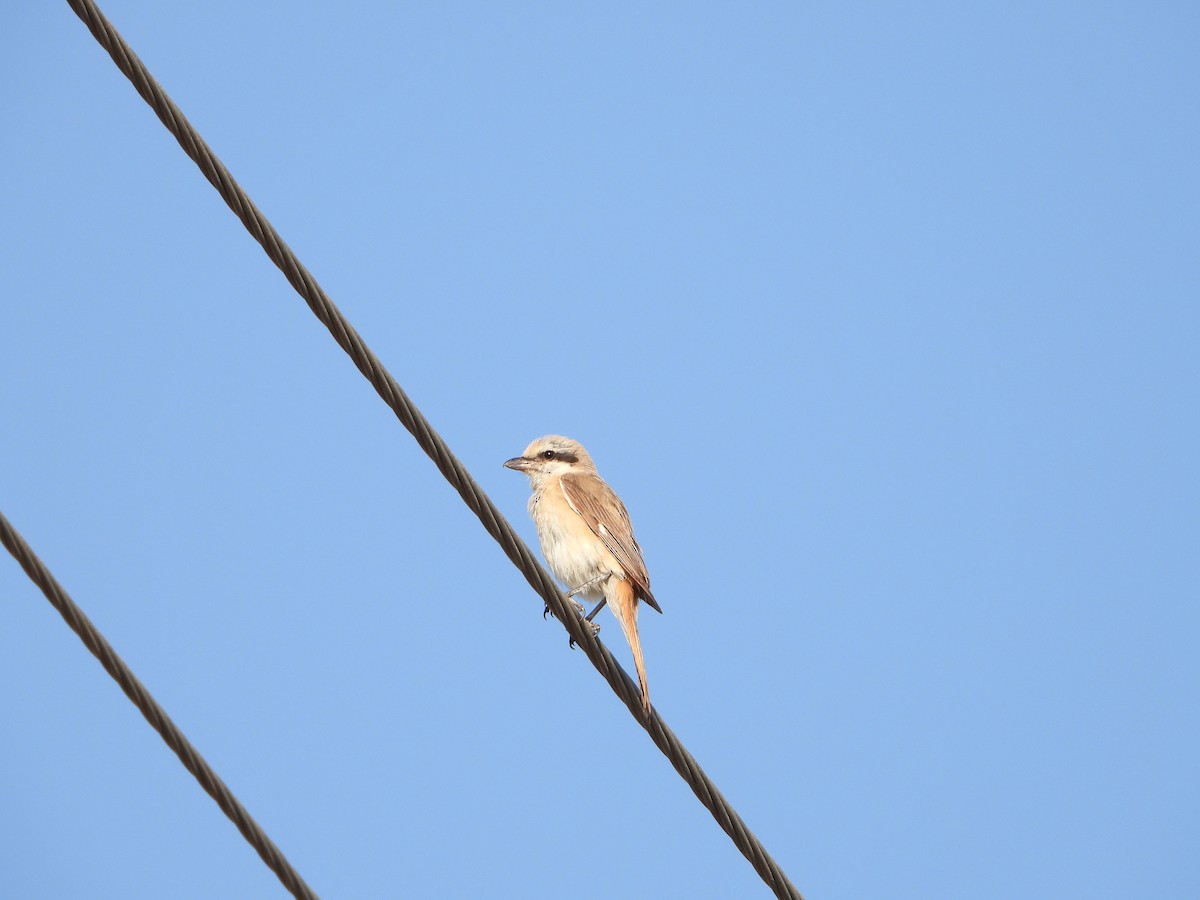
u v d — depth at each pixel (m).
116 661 9.13
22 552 8.77
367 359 10.68
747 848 11.62
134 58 9.80
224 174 10.14
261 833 9.57
